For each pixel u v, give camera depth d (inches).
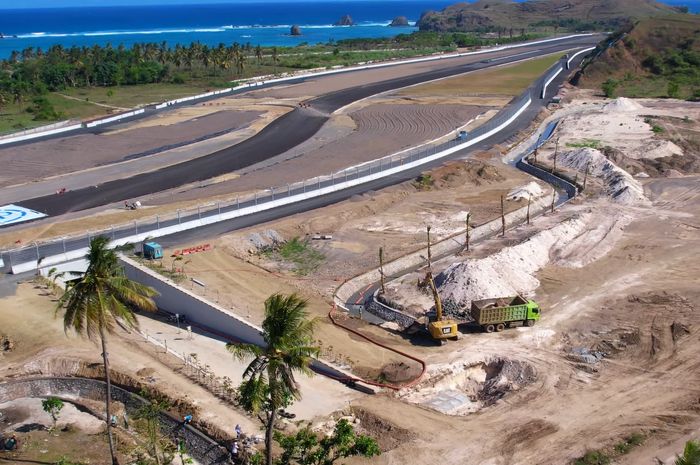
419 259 2600.9
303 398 1675.7
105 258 1290.6
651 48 7066.9
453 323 1953.7
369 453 1311.5
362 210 3080.7
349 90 6343.5
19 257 2460.6
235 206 3021.7
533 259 2507.4
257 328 1930.4
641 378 1769.2
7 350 1892.2
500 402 1680.6
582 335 2006.6
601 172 3595.0
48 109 5147.6
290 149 4220.0
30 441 1546.5
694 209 3095.5
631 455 1462.8
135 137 4581.7
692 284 2304.4
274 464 1334.9
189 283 2293.3
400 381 1759.4
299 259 2591.0
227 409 1621.6
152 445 1487.5
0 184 3521.2
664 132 4394.7
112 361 1824.6
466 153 4104.3
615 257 2564.0
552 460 1451.8
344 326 2057.1
